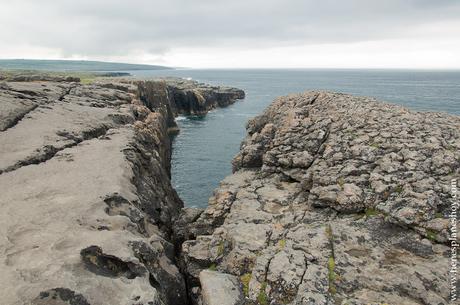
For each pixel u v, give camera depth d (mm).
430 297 11797
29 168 18578
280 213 18094
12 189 15914
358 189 17094
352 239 14852
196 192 45000
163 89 84688
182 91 116062
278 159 22594
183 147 71125
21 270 10164
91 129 27172
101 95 45531
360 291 12242
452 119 21656
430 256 13633
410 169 17078
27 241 11758
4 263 10516
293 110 26141
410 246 14156
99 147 23078
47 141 22609
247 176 23516
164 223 21031
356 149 19500
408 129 20016
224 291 12852
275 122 28078
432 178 16359
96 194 15555
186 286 15828
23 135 23234
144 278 11055
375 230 15250
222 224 19266
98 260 11148
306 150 22047
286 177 21953
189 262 16250
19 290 9312
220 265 15562
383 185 16672
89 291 9758
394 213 15273
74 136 24844
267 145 25047
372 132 20531
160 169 28500
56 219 13297
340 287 12445
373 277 12766
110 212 14781
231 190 21422
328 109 24781
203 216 20000
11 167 18406
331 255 14055
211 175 52344
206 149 69250
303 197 19438
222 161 60281
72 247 11477
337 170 18750
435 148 18016
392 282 12500
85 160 20281
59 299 9289
